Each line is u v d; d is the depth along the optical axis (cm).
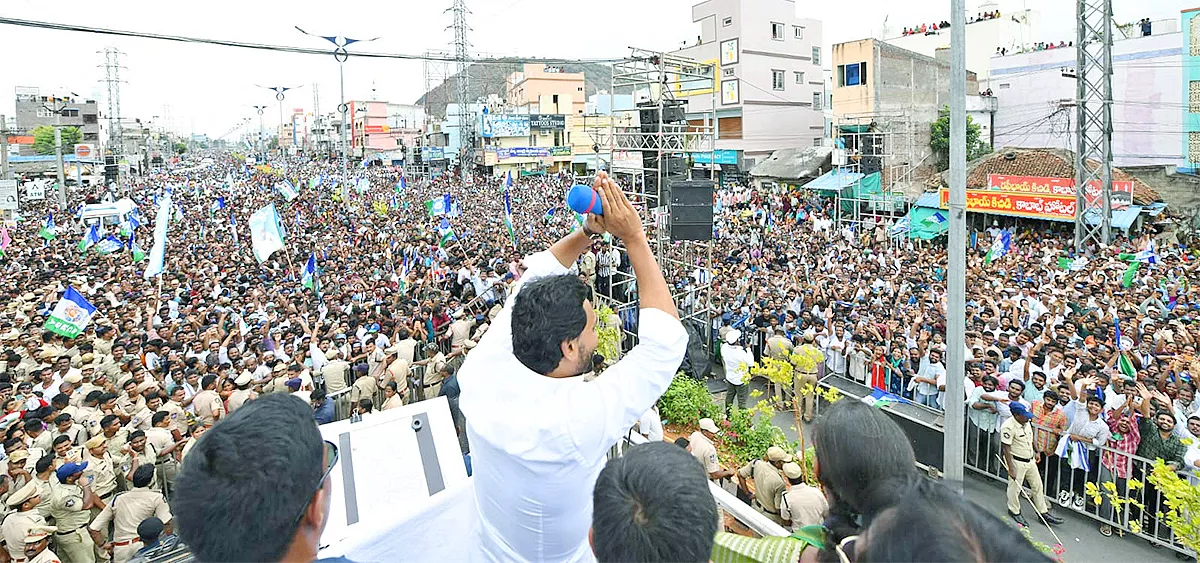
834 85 4109
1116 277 1831
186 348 1387
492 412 217
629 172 2431
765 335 1480
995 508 971
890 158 3719
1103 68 2244
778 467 795
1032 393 1098
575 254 259
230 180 6197
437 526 273
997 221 2884
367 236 3045
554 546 218
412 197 4741
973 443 1061
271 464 169
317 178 5878
